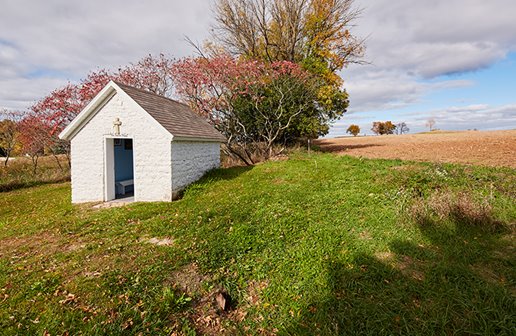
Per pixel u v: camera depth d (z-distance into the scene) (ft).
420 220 17.53
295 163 46.78
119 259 14.94
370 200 23.02
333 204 22.99
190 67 55.83
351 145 95.66
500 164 35.27
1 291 12.33
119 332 9.73
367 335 9.29
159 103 37.11
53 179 51.16
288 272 13.25
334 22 80.18
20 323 10.23
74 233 20.24
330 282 12.15
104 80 59.36
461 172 29.07
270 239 16.87
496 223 16.60
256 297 12.16
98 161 32.22
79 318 10.48
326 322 10.01
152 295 11.82
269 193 27.99
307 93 64.08
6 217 27.20
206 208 24.31
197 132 37.83
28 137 55.93
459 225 16.88
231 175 40.01
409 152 60.64
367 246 15.21
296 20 79.82
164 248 16.12
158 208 26.12
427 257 13.88
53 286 12.60
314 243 15.88
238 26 80.79
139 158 30.89
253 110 62.18
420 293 11.09
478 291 11.05
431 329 9.36
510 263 12.91
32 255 16.56
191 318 10.90
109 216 24.18
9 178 48.32
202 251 15.44
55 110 55.52
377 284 11.91
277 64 60.80
